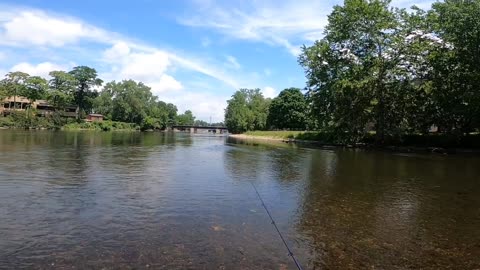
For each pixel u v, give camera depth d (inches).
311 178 765.9
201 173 792.3
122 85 5895.7
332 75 2172.7
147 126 6003.9
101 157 1054.4
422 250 336.2
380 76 1930.4
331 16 2069.4
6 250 305.6
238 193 577.0
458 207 519.2
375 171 908.6
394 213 475.8
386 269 289.1
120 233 356.5
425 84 1797.5
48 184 601.6
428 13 1872.5
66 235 347.3
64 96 4694.9
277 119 4579.2
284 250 321.7
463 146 1831.9
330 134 2413.9
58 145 1485.0
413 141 2010.3
